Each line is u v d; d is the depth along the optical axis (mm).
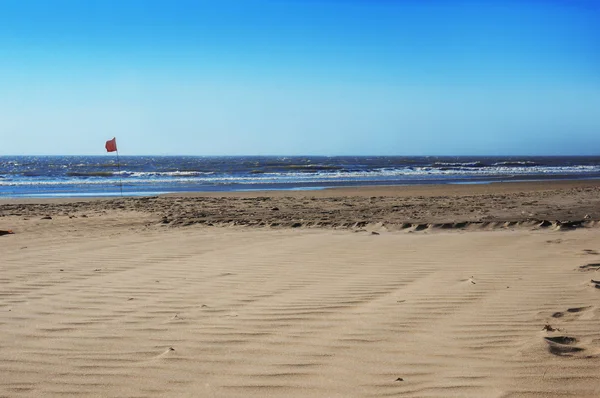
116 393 3240
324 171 54750
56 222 12133
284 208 15500
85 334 4285
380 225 10766
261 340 4082
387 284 5742
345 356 3732
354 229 10484
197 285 5820
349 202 17594
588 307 4633
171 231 10461
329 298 5211
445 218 11508
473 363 3531
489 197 18344
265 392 3207
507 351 3711
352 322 4453
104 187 31266
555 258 6887
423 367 3502
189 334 4242
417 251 7727
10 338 4215
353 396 3119
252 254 7695
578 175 46969
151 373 3518
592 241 8164
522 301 4906
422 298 5117
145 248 8305
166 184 34250
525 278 5816
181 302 5148
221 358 3748
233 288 5672
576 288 5297
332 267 6703
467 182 35594
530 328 4164
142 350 3920
